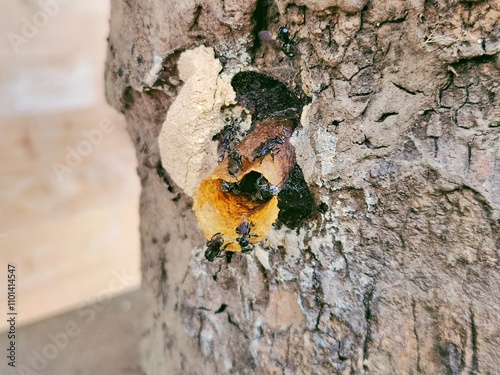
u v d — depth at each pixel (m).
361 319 0.07
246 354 0.09
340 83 0.07
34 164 0.20
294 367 0.08
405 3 0.06
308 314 0.08
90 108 0.21
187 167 0.08
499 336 0.06
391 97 0.06
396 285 0.07
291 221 0.08
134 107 0.09
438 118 0.06
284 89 0.07
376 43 0.06
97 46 0.21
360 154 0.07
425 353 0.07
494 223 0.06
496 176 0.06
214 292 0.09
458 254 0.07
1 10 0.19
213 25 0.07
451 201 0.06
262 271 0.08
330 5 0.06
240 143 0.07
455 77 0.06
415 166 0.07
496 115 0.06
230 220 0.07
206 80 0.07
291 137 0.07
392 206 0.07
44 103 0.20
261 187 0.06
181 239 0.09
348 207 0.07
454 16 0.06
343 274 0.07
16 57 0.19
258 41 0.07
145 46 0.08
